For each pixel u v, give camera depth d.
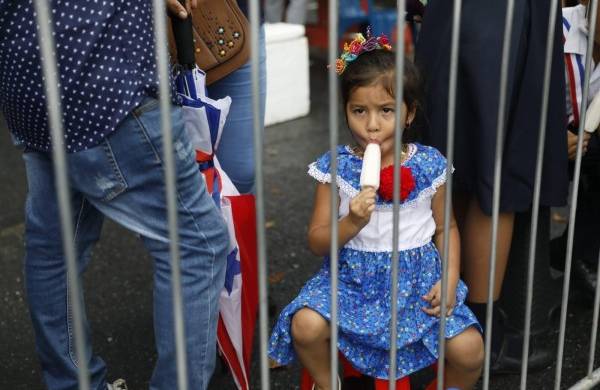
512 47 2.18
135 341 3.02
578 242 3.01
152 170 1.83
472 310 2.57
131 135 1.79
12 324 3.17
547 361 2.72
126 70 1.75
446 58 2.28
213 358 2.10
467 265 2.53
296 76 5.76
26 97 1.77
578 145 2.21
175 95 1.86
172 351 2.01
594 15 2.07
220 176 2.32
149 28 1.78
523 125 2.28
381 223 2.12
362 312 2.13
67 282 2.17
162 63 1.37
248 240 2.32
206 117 2.17
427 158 2.19
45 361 2.24
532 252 2.20
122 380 2.62
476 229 2.47
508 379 2.70
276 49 5.57
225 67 2.54
